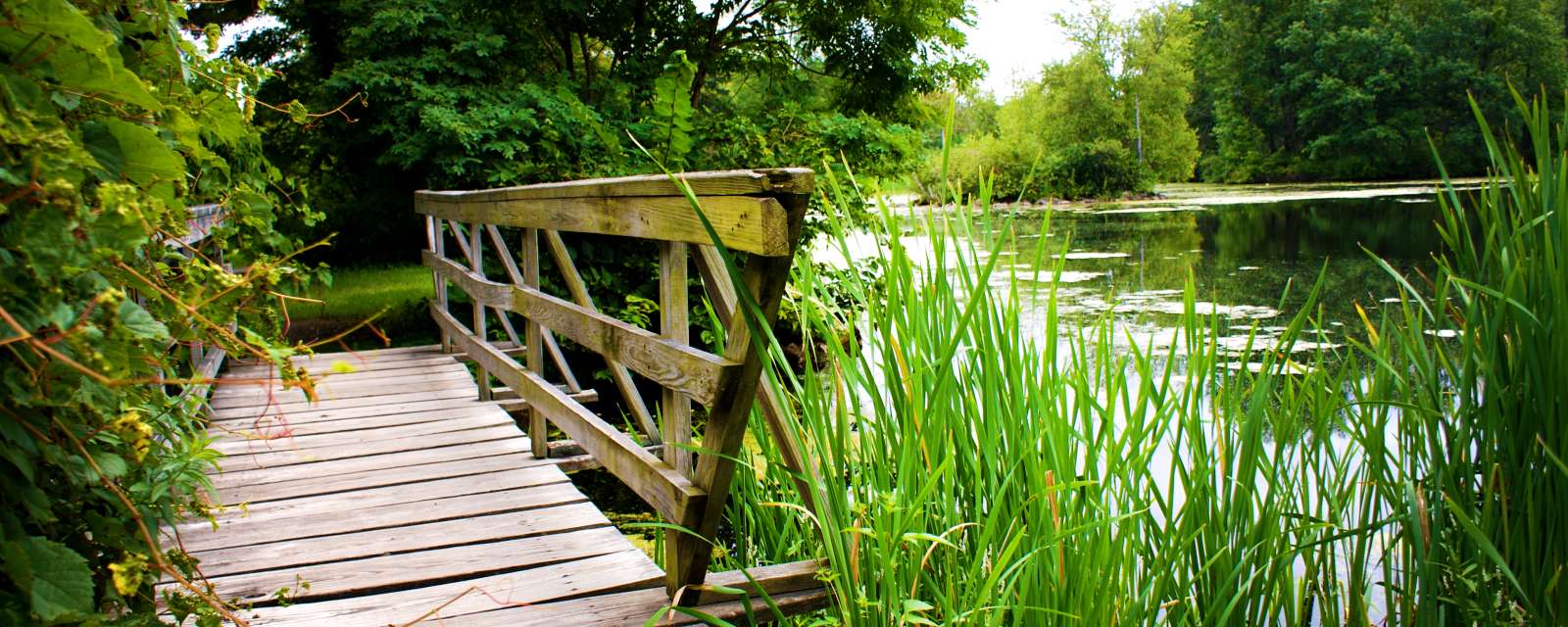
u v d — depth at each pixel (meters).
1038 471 1.77
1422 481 1.95
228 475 2.91
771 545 2.47
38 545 0.86
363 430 3.47
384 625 1.88
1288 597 1.95
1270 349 1.91
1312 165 35.00
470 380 4.39
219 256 2.52
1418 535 1.76
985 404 1.84
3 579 0.86
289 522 2.49
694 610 1.69
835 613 1.87
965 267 1.91
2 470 0.87
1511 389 1.79
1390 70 32.84
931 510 1.95
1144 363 1.83
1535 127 1.81
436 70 7.11
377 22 7.20
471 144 6.40
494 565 2.18
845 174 6.49
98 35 0.85
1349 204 18.97
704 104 11.34
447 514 2.54
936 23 10.03
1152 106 30.73
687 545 1.86
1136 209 20.77
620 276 6.27
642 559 2.21
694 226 1.70
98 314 0.88
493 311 6.41
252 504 2.64
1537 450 1.73
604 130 6.50
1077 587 1.73
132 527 1.16
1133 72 30.75
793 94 10.81
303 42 11.95
